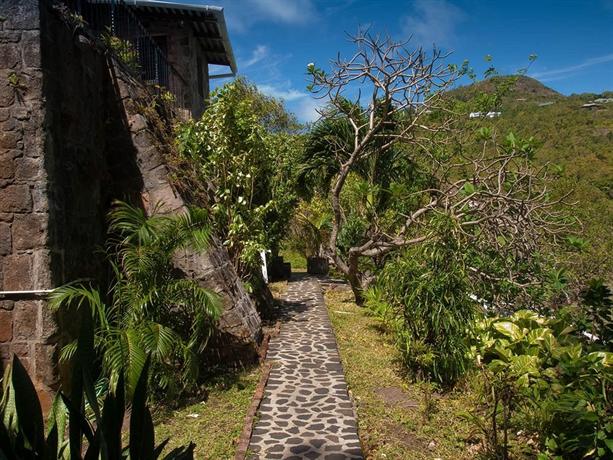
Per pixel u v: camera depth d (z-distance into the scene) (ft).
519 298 23.34
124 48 25.41
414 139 30.07
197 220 18.83
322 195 45.27
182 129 26.37
